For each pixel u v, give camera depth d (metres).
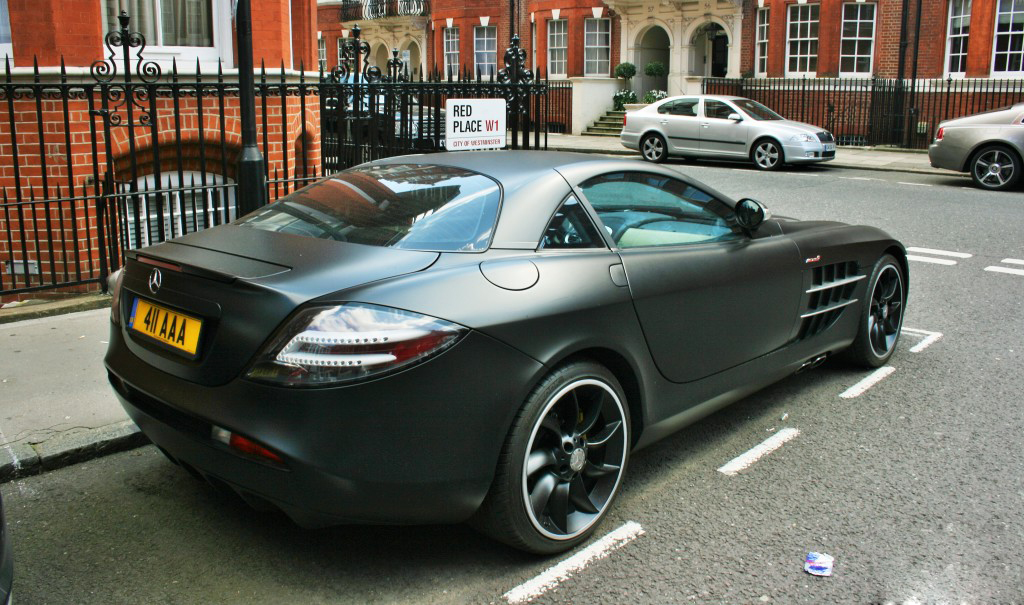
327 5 37.75
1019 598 3.03
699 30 25.91
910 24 21.67
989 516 3.62
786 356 4.60
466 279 3.05
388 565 3.25
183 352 3.09
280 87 7.50
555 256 3.38
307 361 2.74
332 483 2.77
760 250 4.32
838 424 4.62
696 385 3.96
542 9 28.84
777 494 3.82
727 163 19.53
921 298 7.40
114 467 4.14
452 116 8.12
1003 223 11.00
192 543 3.43
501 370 2.98
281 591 3.09
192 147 8.97
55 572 3.21
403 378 2.79
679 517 3.61
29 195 7.96
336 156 10.45
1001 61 19.97
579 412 3.36
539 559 3.28
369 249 3.18
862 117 22.27
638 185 3.94
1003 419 4.68
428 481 2.88
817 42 23.06
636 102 26.84
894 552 3.33
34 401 4.71
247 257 3.19
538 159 3.85
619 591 3.07
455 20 31.56
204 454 3.00
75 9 7.95
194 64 8.99
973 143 14.42
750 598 3.03
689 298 3.81
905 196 13.47
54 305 6.59
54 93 6.64
